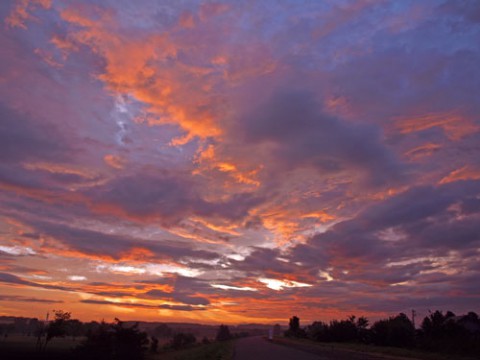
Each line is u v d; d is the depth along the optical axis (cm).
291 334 12044
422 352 4000
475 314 6612
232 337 15512
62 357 3778
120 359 3775
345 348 5081
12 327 17050
